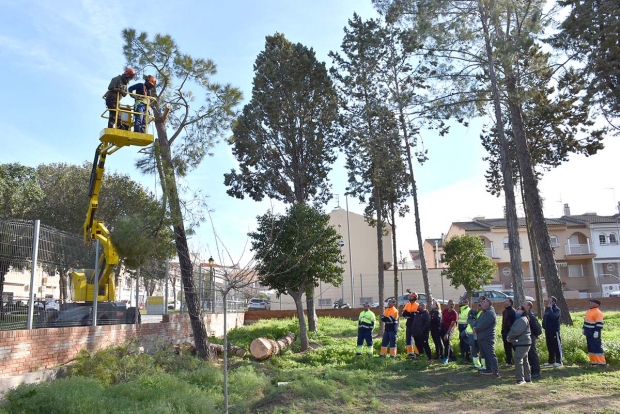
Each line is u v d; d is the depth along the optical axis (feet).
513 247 61.26
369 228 165.68
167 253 42.88
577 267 170.09
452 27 59.98
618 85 57.21
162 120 47.83
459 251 115.65
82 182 117.19
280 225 56.65
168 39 46.47
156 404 28.40
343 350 55.31
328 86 85.30
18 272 36.55
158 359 41.57
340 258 61.87
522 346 37.96
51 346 36.81
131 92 43.91
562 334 49.80
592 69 59.26
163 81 48.34
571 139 91.40
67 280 49.44
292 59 85.20
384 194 90.74
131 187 116.37
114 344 44.47
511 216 62.03
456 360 49.29
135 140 42.39
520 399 33.37
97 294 44.93
